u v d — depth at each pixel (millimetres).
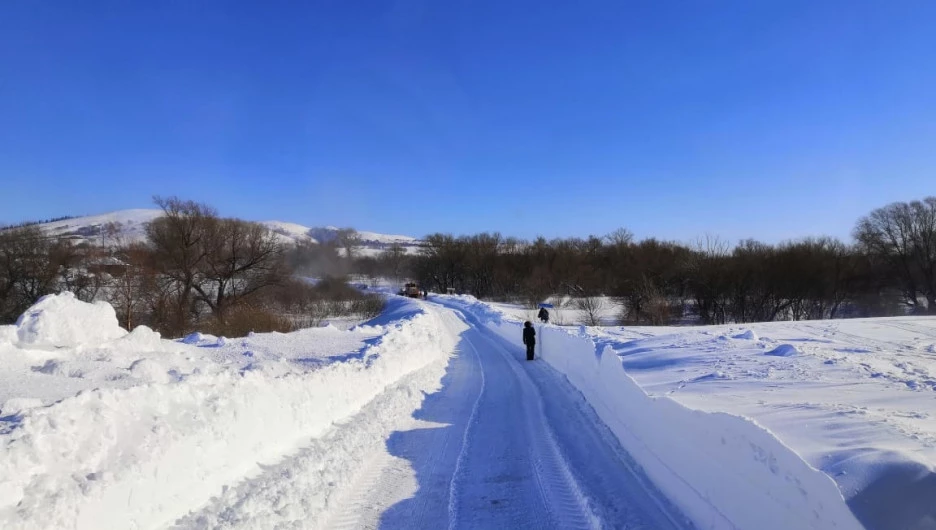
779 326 18312
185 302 38219
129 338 10273
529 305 53531
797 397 6062
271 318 27531
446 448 7996
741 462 4250
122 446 4879
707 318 49156
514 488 6363
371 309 46281
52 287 38562
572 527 5320
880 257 54062
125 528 4441
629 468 6719
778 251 52312
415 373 14523
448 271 93938
